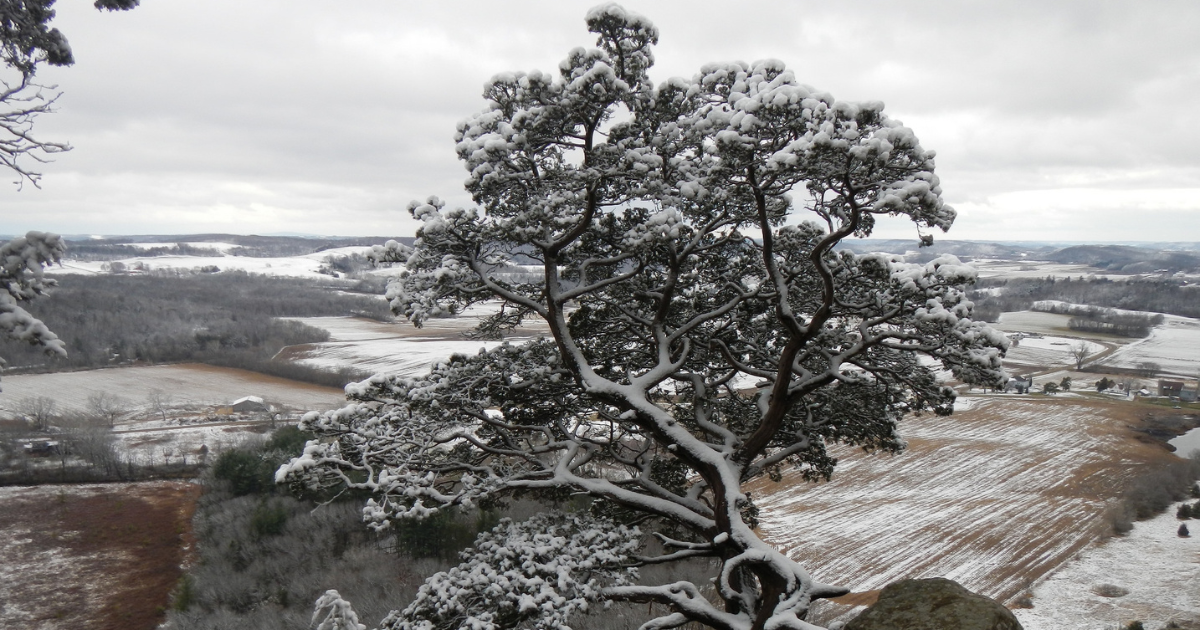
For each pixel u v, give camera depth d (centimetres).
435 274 1002
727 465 1060
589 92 949
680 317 1258
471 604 980
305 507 3597
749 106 862
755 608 1023
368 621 2684
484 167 952
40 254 511
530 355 1241
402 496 1100
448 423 1196
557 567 965
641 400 1079
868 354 1169
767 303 1220
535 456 1265
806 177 913
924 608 841
